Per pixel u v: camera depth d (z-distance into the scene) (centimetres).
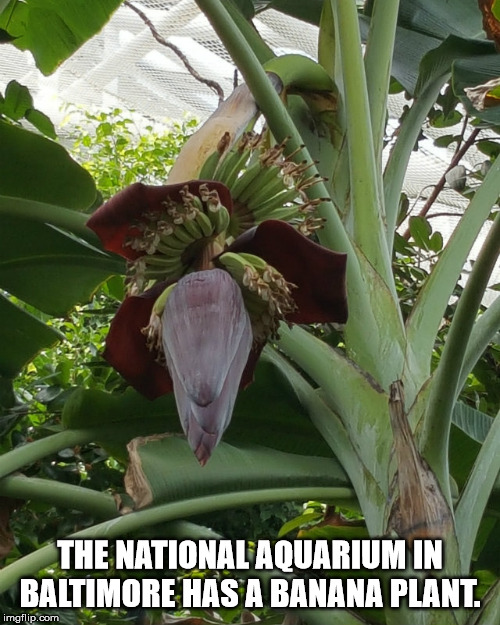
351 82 220
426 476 194
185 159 191
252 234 180
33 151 233
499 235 179
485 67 235
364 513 202
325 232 207
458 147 375
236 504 206
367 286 210
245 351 178
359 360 208
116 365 192
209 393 170
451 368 190
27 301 261
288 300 182
